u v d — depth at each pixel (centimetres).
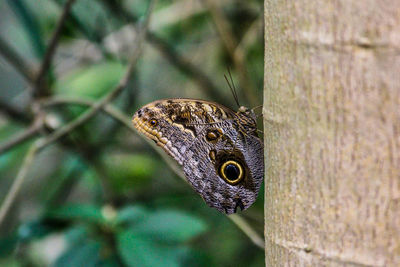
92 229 85
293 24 62
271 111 63
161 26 107
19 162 106
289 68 62
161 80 119
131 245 82
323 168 62
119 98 110
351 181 62
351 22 59
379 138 60
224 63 113
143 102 116
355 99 60
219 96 107
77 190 116
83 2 104
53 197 102
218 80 117
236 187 76
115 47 107
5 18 115
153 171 107
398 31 57
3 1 114
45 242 96
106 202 98
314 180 62
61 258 83
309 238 62
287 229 63
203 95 118
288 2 62
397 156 60
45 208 100
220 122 76
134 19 104
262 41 106
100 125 106
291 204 63
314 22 61
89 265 83
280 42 62
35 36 96
